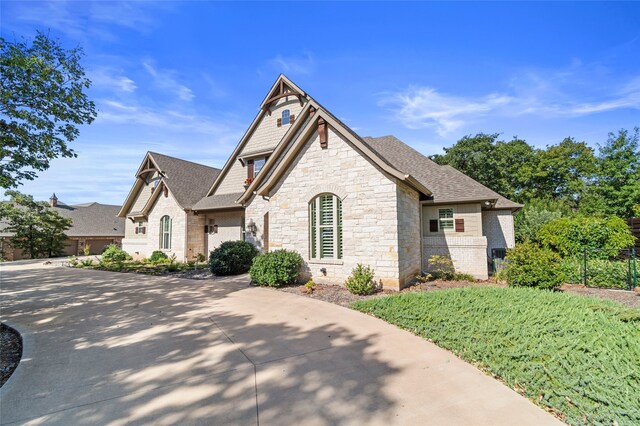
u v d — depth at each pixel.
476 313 6.57
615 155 28.17
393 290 9.80
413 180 10.16
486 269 12.85
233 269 14.30
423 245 13.96
